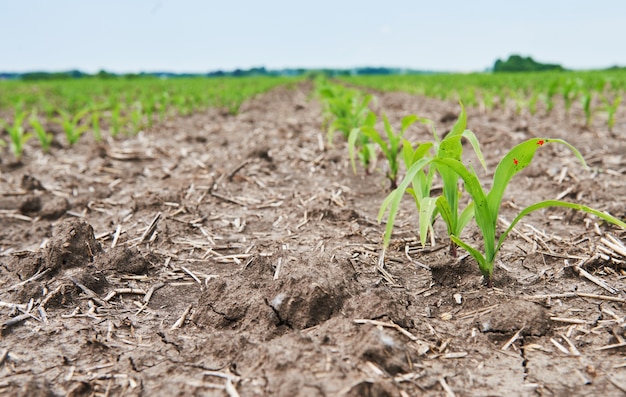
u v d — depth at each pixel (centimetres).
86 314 206
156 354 175
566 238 272
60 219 345
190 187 401
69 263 241
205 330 193
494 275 221
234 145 608
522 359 167
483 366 164
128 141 675
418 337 181
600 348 171
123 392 154
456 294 213
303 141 604
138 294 228
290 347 160
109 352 178
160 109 862
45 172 496
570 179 381
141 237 296
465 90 1313
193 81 2780
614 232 271
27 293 217
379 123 798
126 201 379
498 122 741
